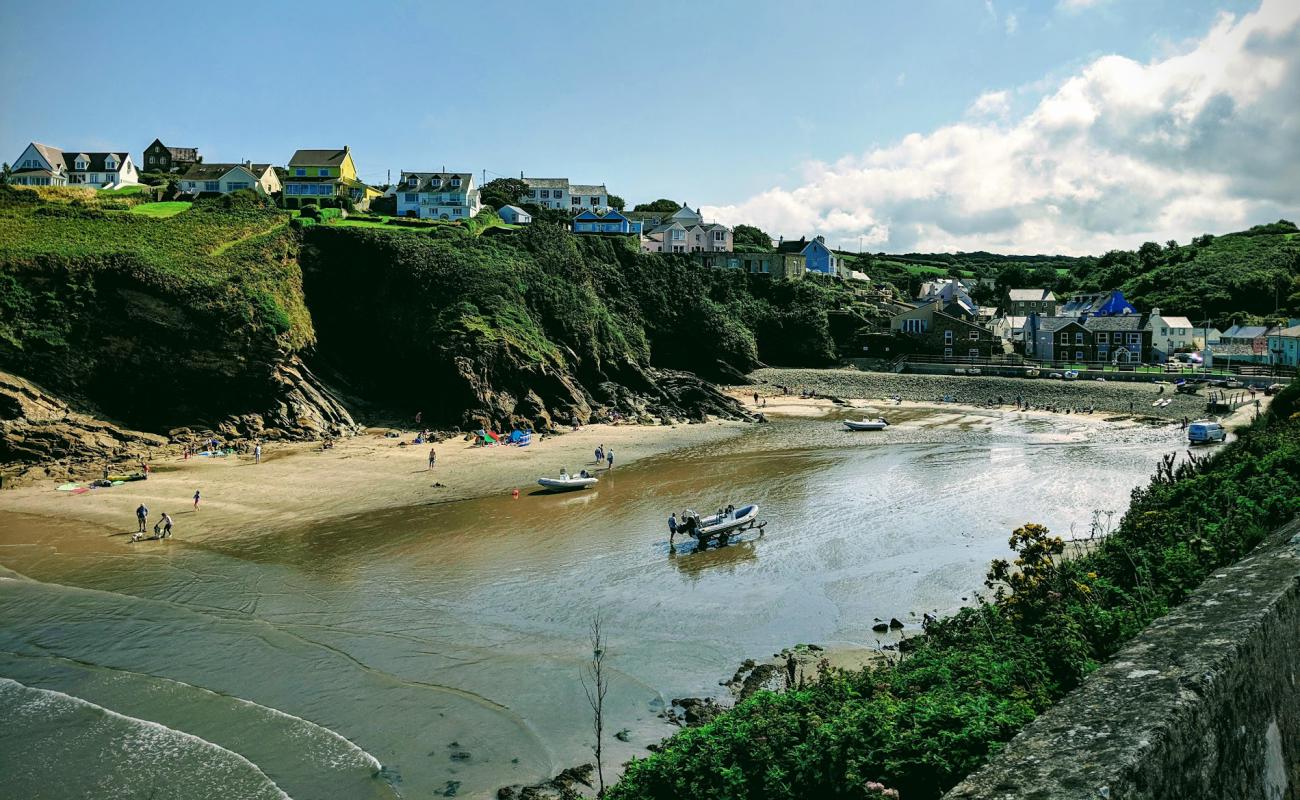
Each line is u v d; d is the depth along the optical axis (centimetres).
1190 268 14375
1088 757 445
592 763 2053
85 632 2938
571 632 2914
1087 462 5781
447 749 2147
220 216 9000
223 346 6975
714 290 11512
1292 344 9944
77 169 11981
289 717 2312
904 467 5728
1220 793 488
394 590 3359
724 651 2727
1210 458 2905
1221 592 641
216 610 3145
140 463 5878
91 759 2103
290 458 6178
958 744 1179
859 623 2912
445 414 7688
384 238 8806
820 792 1249
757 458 6203
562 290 9338
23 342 6588
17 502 4816
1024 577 1914
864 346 11544
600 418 8100
